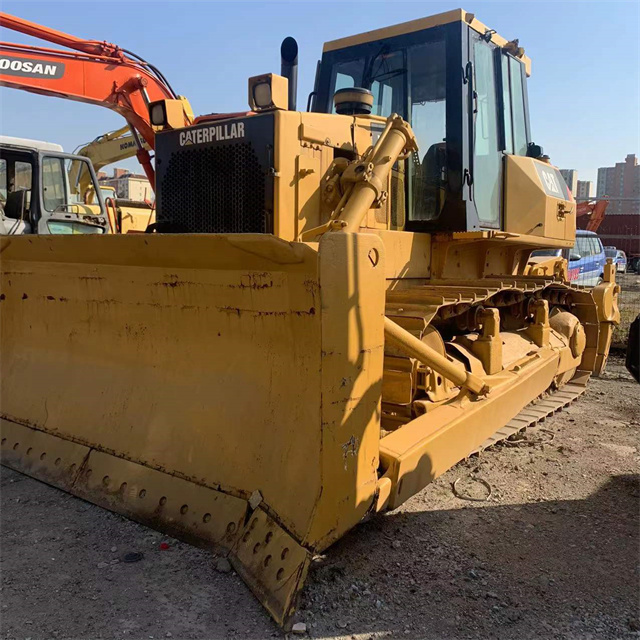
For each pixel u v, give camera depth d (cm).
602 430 485
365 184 339
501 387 406
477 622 232
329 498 245
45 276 369
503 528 310
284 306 258
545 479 378
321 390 239
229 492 274
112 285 333
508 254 536
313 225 357
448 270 446
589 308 637
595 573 269
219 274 281
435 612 237
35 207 661
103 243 308
